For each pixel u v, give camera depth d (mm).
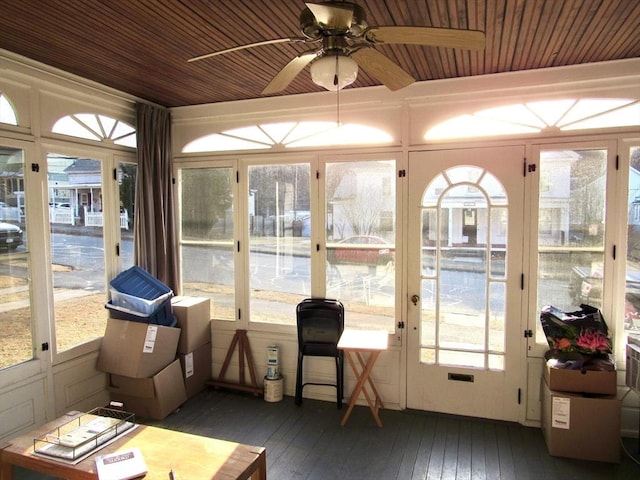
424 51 2666
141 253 3590
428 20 2225
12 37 2445
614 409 2689
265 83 3275
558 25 2293
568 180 3078
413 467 2701
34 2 2039
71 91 3098
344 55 1691
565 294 3125
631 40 2520
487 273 3270
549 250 3145
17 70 2730
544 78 3021
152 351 3273
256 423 3273
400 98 3355
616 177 2965
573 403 2744
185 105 3914
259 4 2059
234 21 2248
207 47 2582
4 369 2707
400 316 3449
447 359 3385
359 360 3330
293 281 3756
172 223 3928
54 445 2062
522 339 3205
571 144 3045
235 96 3643
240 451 2061
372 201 3514
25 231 2840
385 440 3021
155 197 3748
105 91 3352
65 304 3115
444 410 3387
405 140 3379
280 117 3682
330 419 3334
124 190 3607
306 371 3709
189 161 3977
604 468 2672
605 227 3012
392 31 1642
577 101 3008
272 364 3672
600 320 2889
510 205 3186
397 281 3455
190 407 3541
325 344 3514
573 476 2602
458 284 3338
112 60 2803
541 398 3129
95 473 1869
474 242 3287
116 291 3326
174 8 2104
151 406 3318
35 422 2887
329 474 2633
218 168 3926
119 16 2189
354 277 3588
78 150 3178
